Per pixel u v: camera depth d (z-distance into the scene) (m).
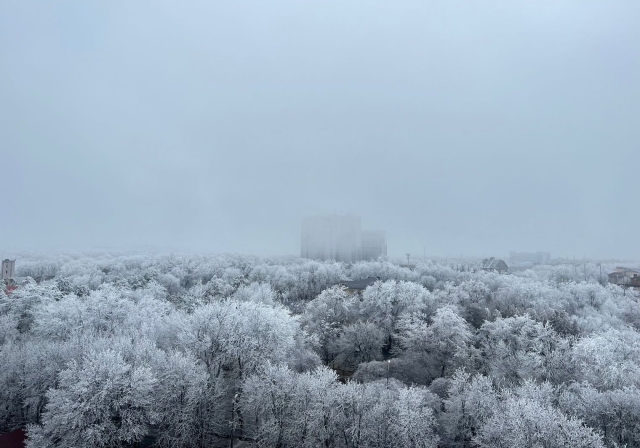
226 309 53.19
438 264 189.50
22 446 39.97
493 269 172.38
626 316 90.62
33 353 48.53
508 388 47.34
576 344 53.16
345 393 41.19
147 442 43.59
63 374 40.38
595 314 87.75
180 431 40.44
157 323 60.72
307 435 39.97
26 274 151.75
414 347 64.19
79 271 142.62
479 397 42.09
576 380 49.97
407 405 40.66
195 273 147.00
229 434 46.19
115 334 58.75
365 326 71.19
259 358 48.25
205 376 43.09
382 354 72.56
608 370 46.09
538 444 33.72
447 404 44.16
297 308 94.19
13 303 73.94
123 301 66.94
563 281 146.88
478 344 69.19
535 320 66.69
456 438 42.75
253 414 44.53
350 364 68.81
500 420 37.28
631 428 38.19
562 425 34.56
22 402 46.88
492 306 88.19
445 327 64.19
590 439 33.78
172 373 42.62
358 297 100.06
